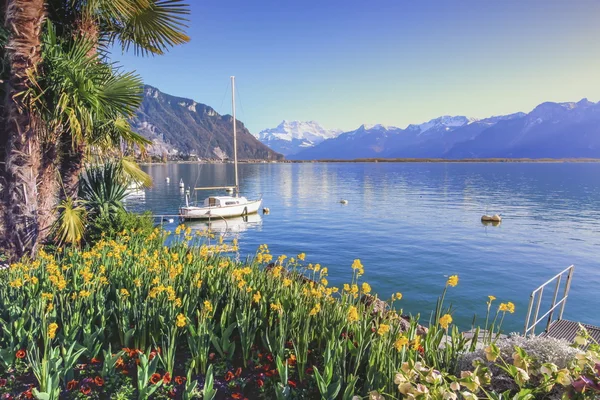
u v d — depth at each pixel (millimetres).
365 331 4195
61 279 5051
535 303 13727
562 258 20719
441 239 25844
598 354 2799
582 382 2561
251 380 3795
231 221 34594
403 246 23547
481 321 11938
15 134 7395
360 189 70688
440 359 3684
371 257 20625
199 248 8000
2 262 7477
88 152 9117
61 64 7289
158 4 8945
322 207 44719
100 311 4527
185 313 4492
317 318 4512
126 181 10453
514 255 21281
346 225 31984
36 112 7520
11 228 7578
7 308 4617
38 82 7402
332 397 3166
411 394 2531
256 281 5812
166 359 3744
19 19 6984
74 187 9289
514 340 3635
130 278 5562
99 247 7520
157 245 8789
